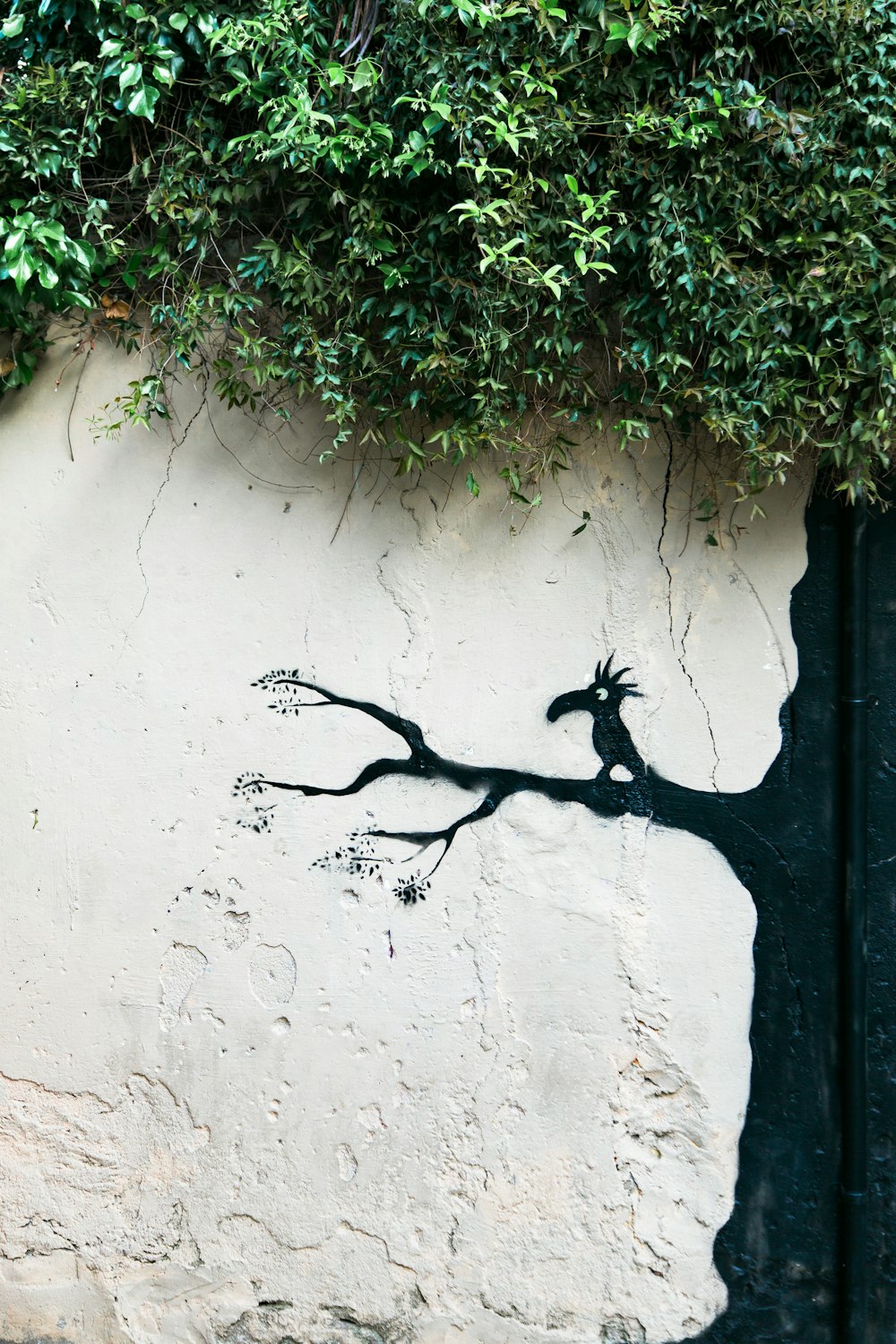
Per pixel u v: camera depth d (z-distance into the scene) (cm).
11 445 258
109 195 245
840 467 246
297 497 258
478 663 260
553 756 258
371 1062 258
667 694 258
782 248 227
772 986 256
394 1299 256
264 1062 259
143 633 261
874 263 220
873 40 221
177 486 259
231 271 240
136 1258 259
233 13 230
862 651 254
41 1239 260
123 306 253
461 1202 256
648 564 258
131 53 225
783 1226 253
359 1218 256
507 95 221
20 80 230
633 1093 256
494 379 232
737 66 226
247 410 256
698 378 240
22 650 261
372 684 261
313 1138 258
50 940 261
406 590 259
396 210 231
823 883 256
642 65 224
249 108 234
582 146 231
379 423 254
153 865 261
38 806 261
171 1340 256
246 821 261
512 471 249
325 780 260
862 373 225
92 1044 260
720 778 257
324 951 259
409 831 258
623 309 236
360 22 229
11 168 231
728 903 256
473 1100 256
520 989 257
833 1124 254
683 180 227
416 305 233
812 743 257
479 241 219
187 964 260
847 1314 248
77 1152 260
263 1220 258
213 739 261
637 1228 254
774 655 257
